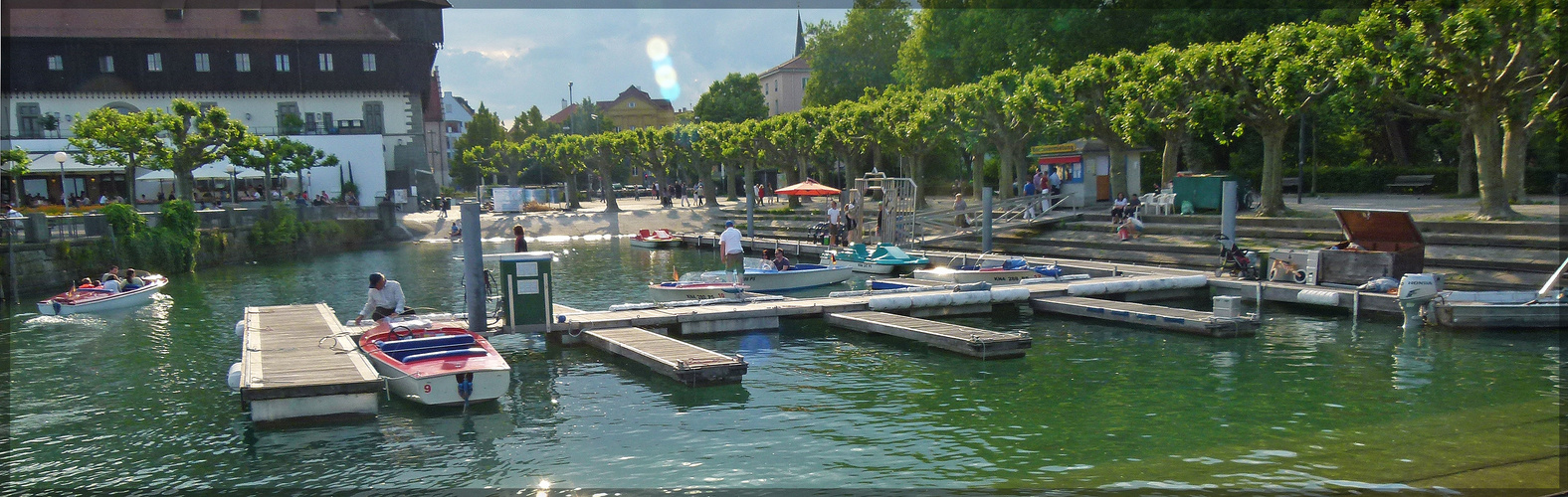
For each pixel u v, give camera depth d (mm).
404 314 17578
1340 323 19344
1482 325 17891
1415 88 23734
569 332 18047
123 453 11883
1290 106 26391
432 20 74125
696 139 66500
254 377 13172
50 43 66688
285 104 71688
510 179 89250
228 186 63000
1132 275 24938
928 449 11383
